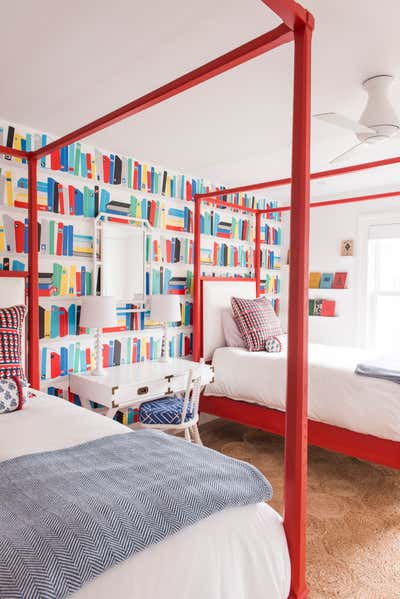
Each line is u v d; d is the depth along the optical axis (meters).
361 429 2.71
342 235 4.61
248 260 4.54
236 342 3.80
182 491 1.21
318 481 2.80
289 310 1.36
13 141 2.64
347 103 2.33
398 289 4.37
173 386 2.98
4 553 0.92
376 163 2.59
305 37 1.26
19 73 2.02
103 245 3.11
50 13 1.57
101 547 0.98
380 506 2.47
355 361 3.12
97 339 2.90
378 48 1.78
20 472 1.31
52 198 2.82
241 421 3.40
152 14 1.58
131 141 2.96
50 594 0.87
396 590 1.79
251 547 1.23
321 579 1.85
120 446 1.55
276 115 2.51
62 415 1.97
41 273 2.77
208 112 2.47
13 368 2.18
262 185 3.26
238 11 1.56
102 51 1.83
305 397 1.36
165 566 1.05
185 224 3.79
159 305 3.29
